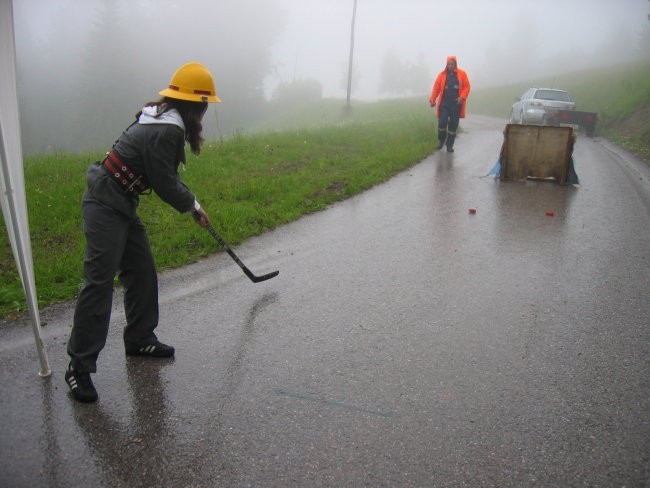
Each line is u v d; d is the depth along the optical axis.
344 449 2.83
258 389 3.36
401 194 8.56
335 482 2.61
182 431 2.96
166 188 3.31
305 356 3.75
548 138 9.49
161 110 3.24
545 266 5.53
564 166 9.45
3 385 3.34
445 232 6.64
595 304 4.65
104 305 3.20
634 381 3.50
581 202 8.27
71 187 7.97
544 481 2.64
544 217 7.40
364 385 3.41
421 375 3.54
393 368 3.61
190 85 3.28
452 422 3.06
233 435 2.93
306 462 2.74
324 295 4.76
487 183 9.48
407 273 5.29
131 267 3.55
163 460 2.74
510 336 4.07
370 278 5.16
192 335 4.02
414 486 2.59
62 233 6.24
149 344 3.69
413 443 2.88
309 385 3.41
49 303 4.47
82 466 2.69
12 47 3.08
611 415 3.15
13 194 3.13
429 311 4.47
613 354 3.83
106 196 3.20
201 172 9.10
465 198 8.38
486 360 3.73
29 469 2.66
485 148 13.69
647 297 4.80
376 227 6.81
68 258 5.34
